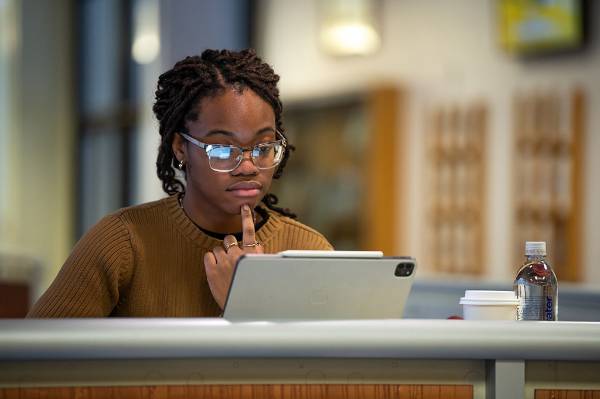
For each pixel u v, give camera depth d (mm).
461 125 9867
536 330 2053
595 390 2115
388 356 2018
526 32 9109
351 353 1999
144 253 2578
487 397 2098
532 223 9102
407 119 10555
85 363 1969
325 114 11312
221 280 2451
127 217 2607
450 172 9930
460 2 9992
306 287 2094
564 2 8789
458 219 9836
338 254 2100
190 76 2553
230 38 12734
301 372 2043
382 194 10500
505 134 9500
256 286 2049
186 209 2676
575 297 4355
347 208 10938
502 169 9516
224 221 2645
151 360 1992
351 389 2055
